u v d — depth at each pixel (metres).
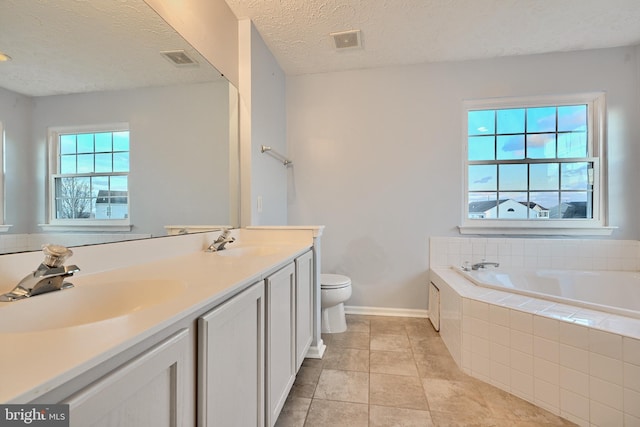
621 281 2.22
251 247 1.78
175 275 0.98
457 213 2.68
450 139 2.69
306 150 2.91
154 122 1.37
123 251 1.14
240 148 2.08
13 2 0.84
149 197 1.33
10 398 0.34
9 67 0.83
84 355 0.43
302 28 2.15
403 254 2.77
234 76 2.02
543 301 1.70
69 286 0.82
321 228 2.03
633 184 2.44
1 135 0.81
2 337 0.49
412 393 1.58
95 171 1.08
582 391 1.35
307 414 1.42
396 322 2.61
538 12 1.98
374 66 2.76
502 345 1.62
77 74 1.03
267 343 1.14
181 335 0.66
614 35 2.26
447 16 2.02
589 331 1.34
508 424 1.36
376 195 2.81
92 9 1.08
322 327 2.38
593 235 2.50
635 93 2.42
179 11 1.50
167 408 0.62
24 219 0.87
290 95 2.91
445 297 2.18
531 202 2.65
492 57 2.61
